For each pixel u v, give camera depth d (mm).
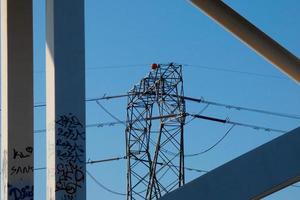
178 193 17969
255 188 18094
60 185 18047
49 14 19078
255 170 18172
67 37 18859
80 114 18625
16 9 20016
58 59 18609
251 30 28797
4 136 19328
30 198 18828
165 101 59094
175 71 59500
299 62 29953
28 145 19219
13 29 19859
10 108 19297
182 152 58188
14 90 19484
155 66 59500
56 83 18484
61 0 18984
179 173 57594
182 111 58344
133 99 60281
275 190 18812
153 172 58594
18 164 18953
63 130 18344
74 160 18344
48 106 18781
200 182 18016
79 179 18312
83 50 19000
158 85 59469
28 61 19844
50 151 18344
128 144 59969
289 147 18375
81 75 18812
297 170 18234
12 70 19594
